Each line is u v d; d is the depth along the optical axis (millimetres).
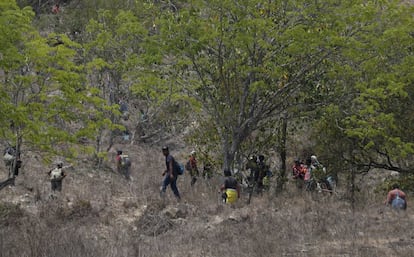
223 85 24109
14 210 18406
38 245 13414
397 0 22875
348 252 13672
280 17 22609
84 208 19359
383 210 19516
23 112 15086
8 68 15297
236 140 23812
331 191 23969
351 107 23812
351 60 22922
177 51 22281
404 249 13734
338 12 21984
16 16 15562
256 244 14422
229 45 21719
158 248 14562
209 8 22188
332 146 25344
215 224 17469
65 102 16344
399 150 24031
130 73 24953
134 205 20781
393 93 22156
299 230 16062
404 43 22141
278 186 25078
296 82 23562
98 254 13281
